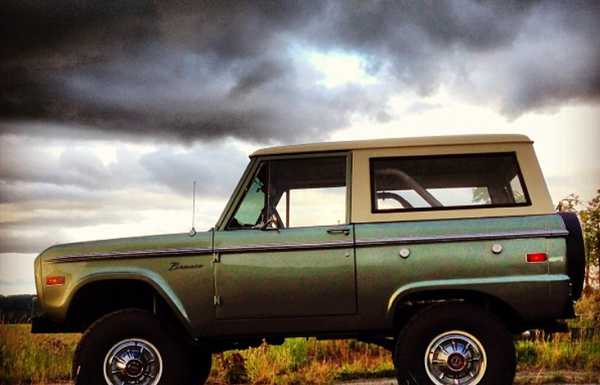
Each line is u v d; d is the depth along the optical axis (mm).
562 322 5988
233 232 6086
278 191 6199
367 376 8570
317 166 6219
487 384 5664
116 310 6617
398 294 5824
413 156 6125
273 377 8281
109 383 5945
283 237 6000
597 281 10633
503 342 5691
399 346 5781
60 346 9977
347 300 5898
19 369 9164
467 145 6109
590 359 8508
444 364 5730
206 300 6008
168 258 6078
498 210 5934
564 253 5766
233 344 6504
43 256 6246
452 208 5980
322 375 8359
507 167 6059
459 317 5742
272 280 5957
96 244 6195
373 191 6066
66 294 6117
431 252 5852
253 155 6270
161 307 6438
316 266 5930
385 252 5891
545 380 7578
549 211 5906
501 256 5797
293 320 5945
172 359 5996
